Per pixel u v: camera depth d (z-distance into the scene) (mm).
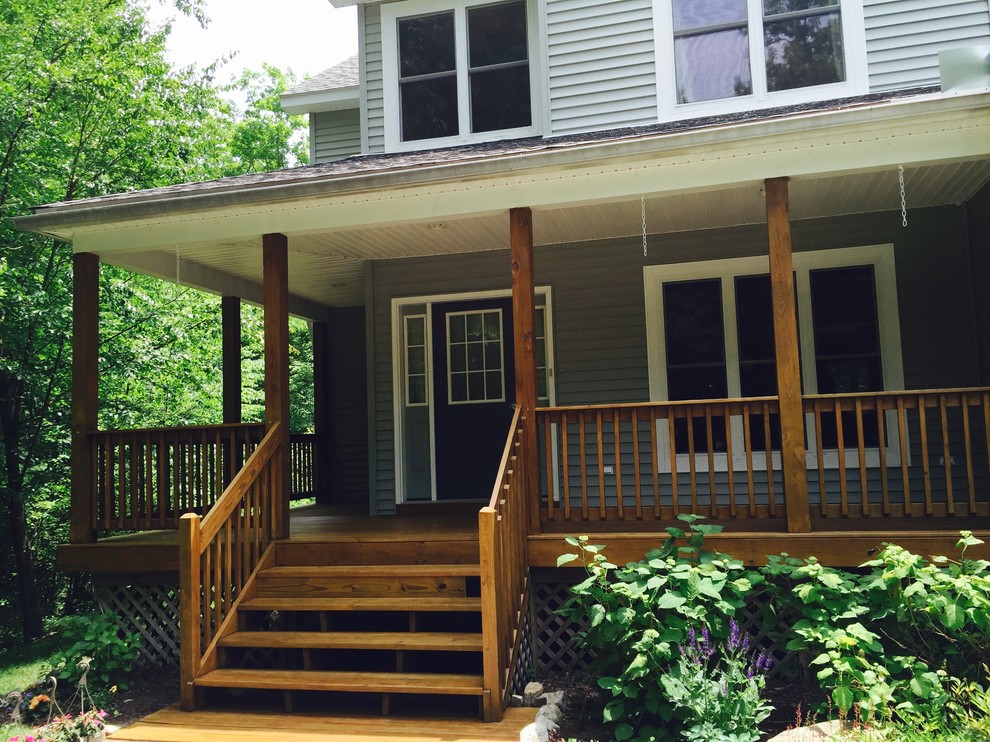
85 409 6441
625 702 4590
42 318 9969
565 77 7711
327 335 11273
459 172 5605
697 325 7465
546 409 5703
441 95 8328
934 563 4746
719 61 7340
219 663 5027
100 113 11477
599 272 7641
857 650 4277
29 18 10875
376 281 8148
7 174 10344
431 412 8023
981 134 5020
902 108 4930
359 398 11148
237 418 9000
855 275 7121
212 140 16438
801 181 5867
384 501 8039
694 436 7430
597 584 5172
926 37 6941
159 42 13750
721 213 6852
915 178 5992
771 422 7348
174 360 13047
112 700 5312
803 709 4582
